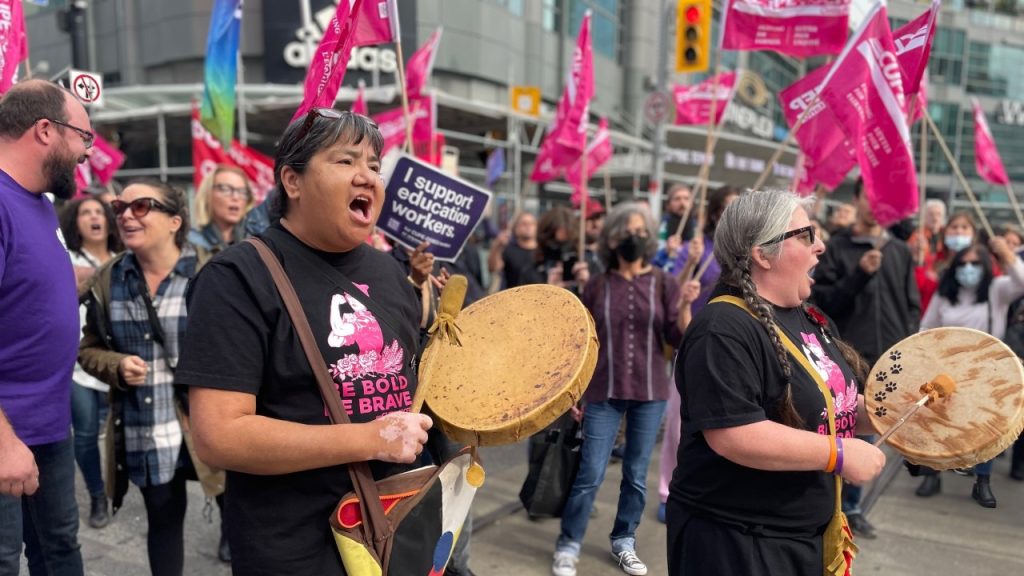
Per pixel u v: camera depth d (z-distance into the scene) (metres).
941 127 38.75
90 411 3.80
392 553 1.46
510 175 15.59
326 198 1.47
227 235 3.92
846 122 3.60
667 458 4.03
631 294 3.40
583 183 5.55
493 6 19.38
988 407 1.71
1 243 1.98
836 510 1.76
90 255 4.39
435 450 2.13
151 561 2.64
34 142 2.07
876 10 3.53
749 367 1.66
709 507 1.76
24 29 3.16
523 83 20.91
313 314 1.48
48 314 2.11
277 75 16.98
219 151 6.82
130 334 2.65
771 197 1.81
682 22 8.52
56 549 2.30
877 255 3.69
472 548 3.66
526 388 1.59
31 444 2.11
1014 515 4.22
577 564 3.49
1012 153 40.78
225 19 4.59
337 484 1.47
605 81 23.84
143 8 18.33
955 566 3.57
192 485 4.48
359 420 1.48
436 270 3.68
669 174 17.70
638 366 3.31
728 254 1.83
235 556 1.49
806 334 1.83
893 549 3.77
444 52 18.22
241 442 1.34
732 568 1.72
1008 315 5.20
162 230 2.72
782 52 4.13
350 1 2.35
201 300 1.43
